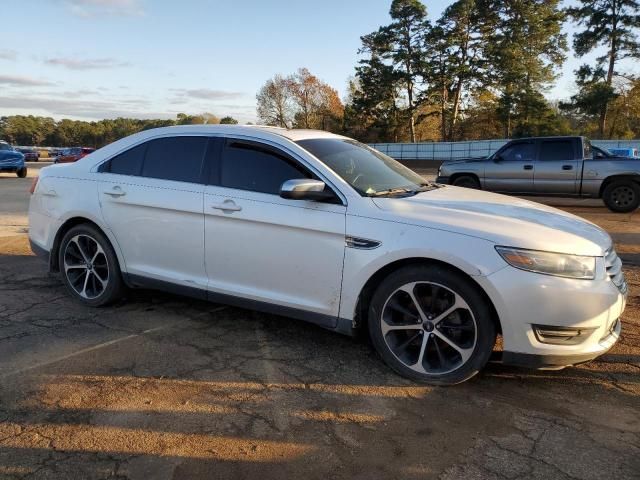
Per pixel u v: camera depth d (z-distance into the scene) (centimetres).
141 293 511
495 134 5397
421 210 343
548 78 4875
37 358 366
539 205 406
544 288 299
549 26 4662
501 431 283
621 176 1102
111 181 449
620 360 367
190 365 358
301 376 343
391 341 342
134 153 450
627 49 4153
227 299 401
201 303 484
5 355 370
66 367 353
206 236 399
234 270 392
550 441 273
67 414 296
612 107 4388
